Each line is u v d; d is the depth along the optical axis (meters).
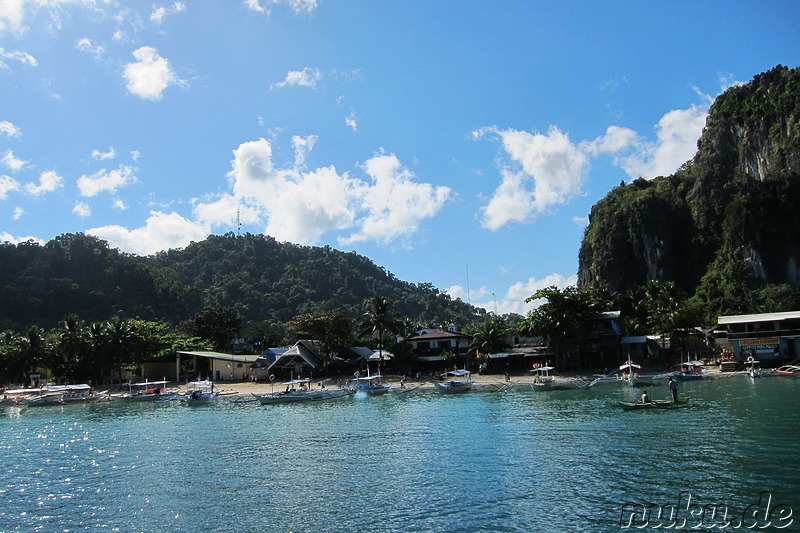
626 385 71.06
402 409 57.53
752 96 178.12
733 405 46.78
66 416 65.06
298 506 24.73
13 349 96.69
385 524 21.98
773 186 150.38
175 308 192.88
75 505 26.23
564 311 84.19
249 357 110.25
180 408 68.75
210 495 27.00
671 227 180.75
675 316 87.25
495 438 37.66
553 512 22.38
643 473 26.97
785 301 126.44
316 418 52.94
